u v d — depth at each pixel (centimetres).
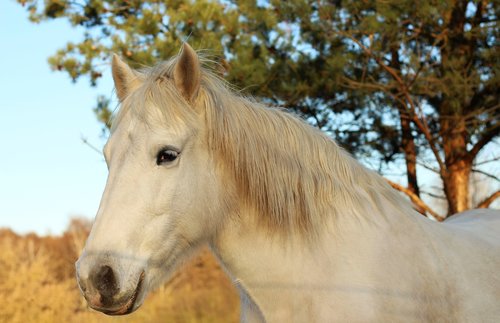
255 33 770
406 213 273
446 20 772
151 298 776
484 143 808
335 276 242
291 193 252
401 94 771
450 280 259
